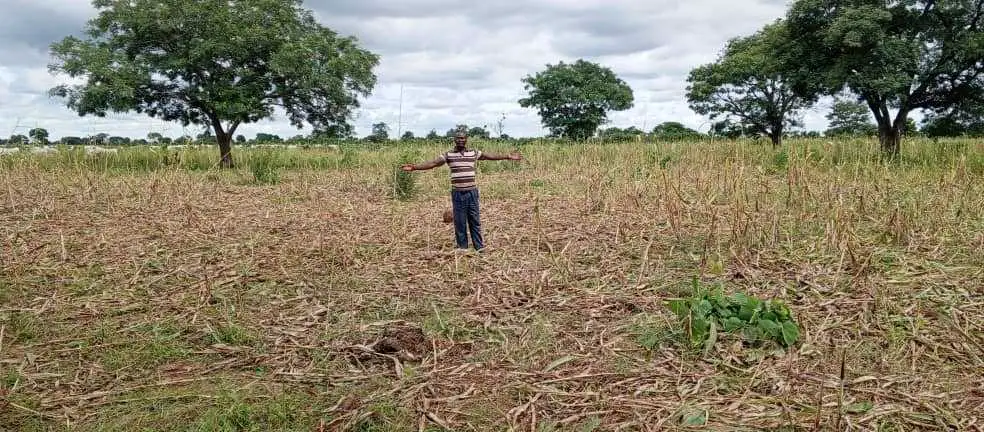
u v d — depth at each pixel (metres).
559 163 17.84
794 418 3.44
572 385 3.92
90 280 6.19
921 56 18.30
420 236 8.27
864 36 17.80
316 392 3.88
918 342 4.42
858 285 5.61
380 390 3.85
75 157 15.30
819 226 7.86
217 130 19.89
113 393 3.86
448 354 4.44
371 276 6.33
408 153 18.48
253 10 19.73
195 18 18.98
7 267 6.48
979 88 18.89
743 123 27.22
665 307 5.20
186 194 11.86
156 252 7.25
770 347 4.33
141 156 17.92
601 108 43.41
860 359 4.17
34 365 4.25
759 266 6.41
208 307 5.41
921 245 6.95
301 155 20.98
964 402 3.59
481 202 11.34
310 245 7.61
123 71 18.44
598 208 9.99
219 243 7.77
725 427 3.36
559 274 6.23
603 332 4.71
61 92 18.88
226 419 3.47
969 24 18.20
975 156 14.24
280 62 19.34
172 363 4.34
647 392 3.79
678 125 20.78
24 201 10.76
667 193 8.27
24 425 3.49
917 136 22.72
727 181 10.12
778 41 21.16
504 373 4.10
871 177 10.48
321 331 4.88
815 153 14.34
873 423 3.36
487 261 6.88
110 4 19.08
